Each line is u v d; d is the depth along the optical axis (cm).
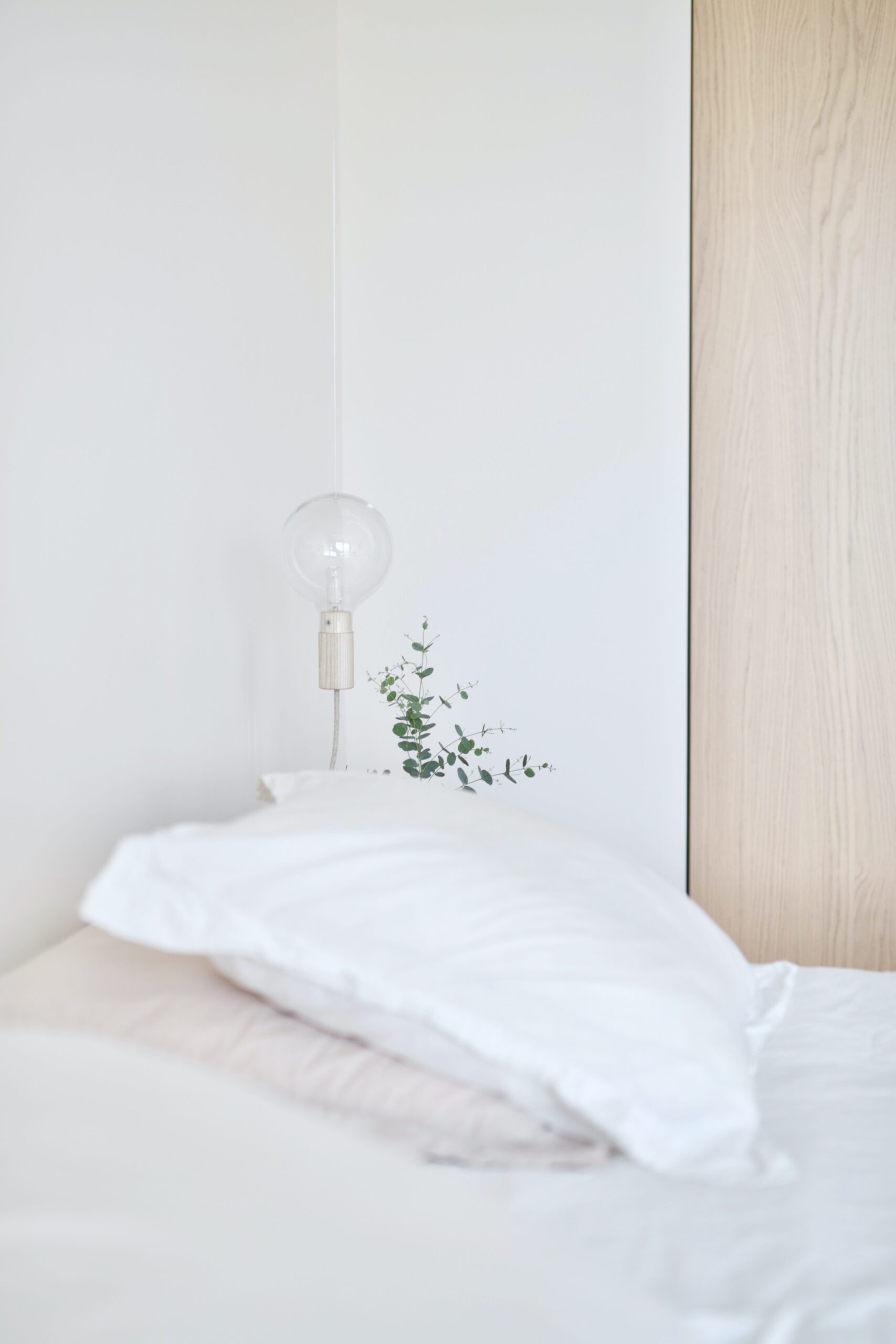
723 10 209
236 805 157
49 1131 69
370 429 233
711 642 218
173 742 131
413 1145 78
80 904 102
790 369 211
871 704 212
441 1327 68
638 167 221
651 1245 74
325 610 170
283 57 182
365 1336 67
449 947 81
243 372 160
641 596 226
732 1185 81
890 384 207
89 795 105
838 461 210
